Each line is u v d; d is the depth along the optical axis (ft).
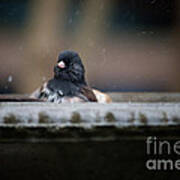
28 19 99.50
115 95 34.83
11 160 11.70
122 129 11.84
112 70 87.40
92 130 11.73
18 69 82.28
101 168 11.69
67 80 31.58
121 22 102.17
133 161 11.82
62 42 93.66
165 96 33.45
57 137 11.67
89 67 87.25
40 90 32.30
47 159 11.67
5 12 99.25
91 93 31.94
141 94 34.50
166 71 88.89
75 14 99.66
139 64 89.20
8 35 95.45
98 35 97.91
